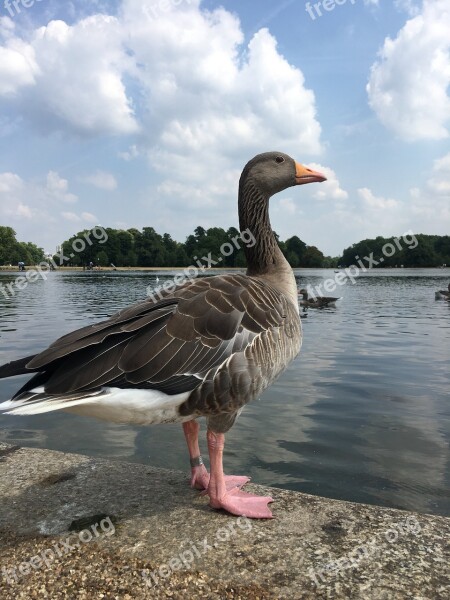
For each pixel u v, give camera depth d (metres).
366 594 0.49
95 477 0.75
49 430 1.31
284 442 1.20
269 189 0.90
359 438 1.22
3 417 1.41
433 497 0.93
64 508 0.66
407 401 1.53
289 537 0.59
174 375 0.58
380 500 0.92
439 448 1.16
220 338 0.62
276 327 0.68
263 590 0.50
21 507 0.66
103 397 0.55
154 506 0.66
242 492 0.70
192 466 0.72
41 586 0.51
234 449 1.16
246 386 0.63
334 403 1.51
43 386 0.55
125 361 0.57
